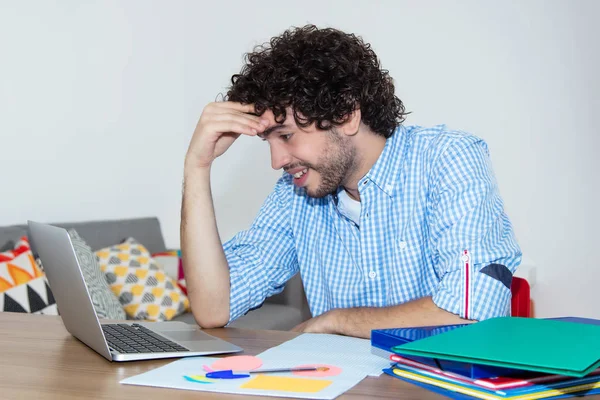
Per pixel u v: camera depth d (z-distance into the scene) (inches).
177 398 34.0
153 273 122.5
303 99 53.5
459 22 140.9
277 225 66.2
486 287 50.4
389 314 51.4
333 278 64.1
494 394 32.7
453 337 36.9
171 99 153.4
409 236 60.3
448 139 58.7
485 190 55.0
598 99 132.6
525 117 137.3
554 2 134.8
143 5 146.3
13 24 120.6
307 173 57.7
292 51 54.5
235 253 64.2
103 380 37.6
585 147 133.7
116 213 142.5
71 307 45.6
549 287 136.3
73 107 132.3
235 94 57.5
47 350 45.1
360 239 62.6
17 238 109.5
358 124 57.1
